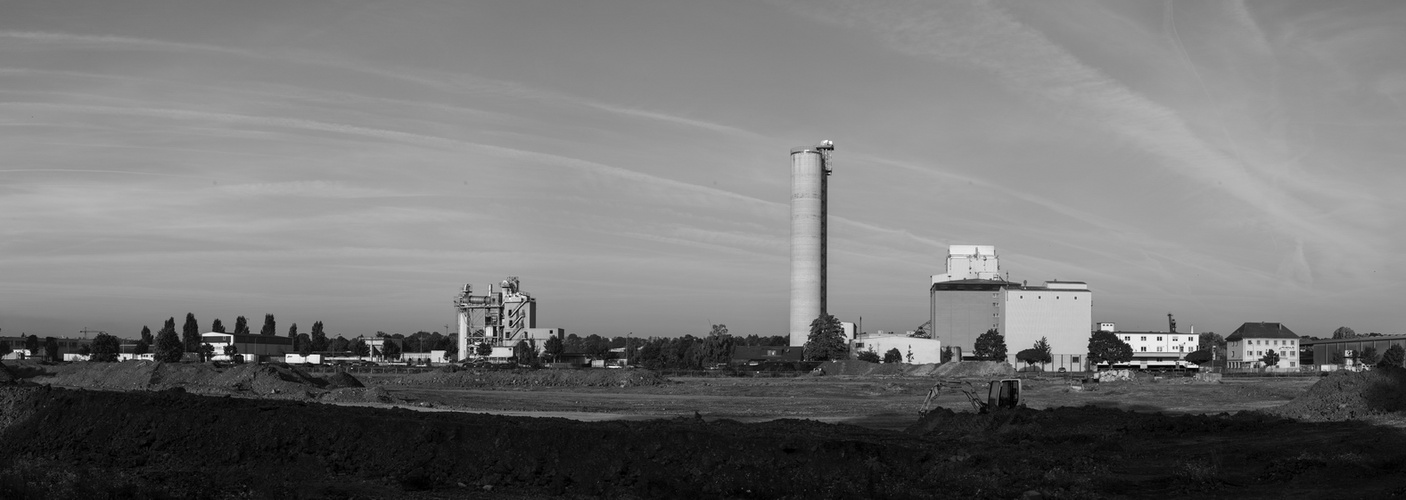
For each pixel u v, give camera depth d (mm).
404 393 112188
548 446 44219
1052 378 169375
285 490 40688
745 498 41094
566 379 144625
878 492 41281
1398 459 43000
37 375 135750
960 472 45281
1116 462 49969
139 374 117875
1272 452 49844
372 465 44375
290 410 47500
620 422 52750
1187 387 128375
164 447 46031
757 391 126750
